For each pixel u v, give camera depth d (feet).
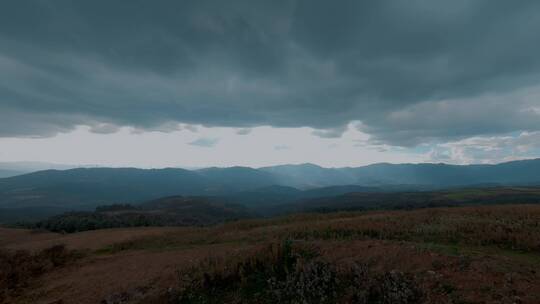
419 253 40.65
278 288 37.81
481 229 56.18
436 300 30.25
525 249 45.98
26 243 117.80
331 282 37.01
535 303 27.68
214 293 39.42
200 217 490.90
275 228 84.58
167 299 39.68
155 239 97.04
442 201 396.98
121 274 55.36
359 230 65.16
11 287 59.52
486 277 32.73
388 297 32.32
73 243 104.99
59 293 52.11
